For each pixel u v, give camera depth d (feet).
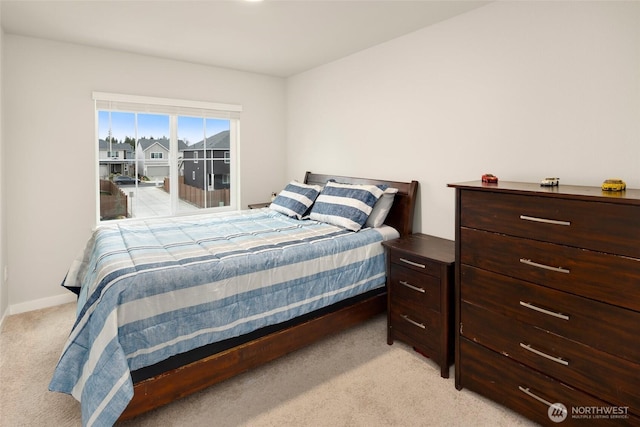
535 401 5.61
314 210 10.75
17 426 5.80
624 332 4.61
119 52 11.05
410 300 7.81
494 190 5.90
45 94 10.05
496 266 5.98
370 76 10.89
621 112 6.07
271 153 14.61
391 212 10.28
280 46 10.67
